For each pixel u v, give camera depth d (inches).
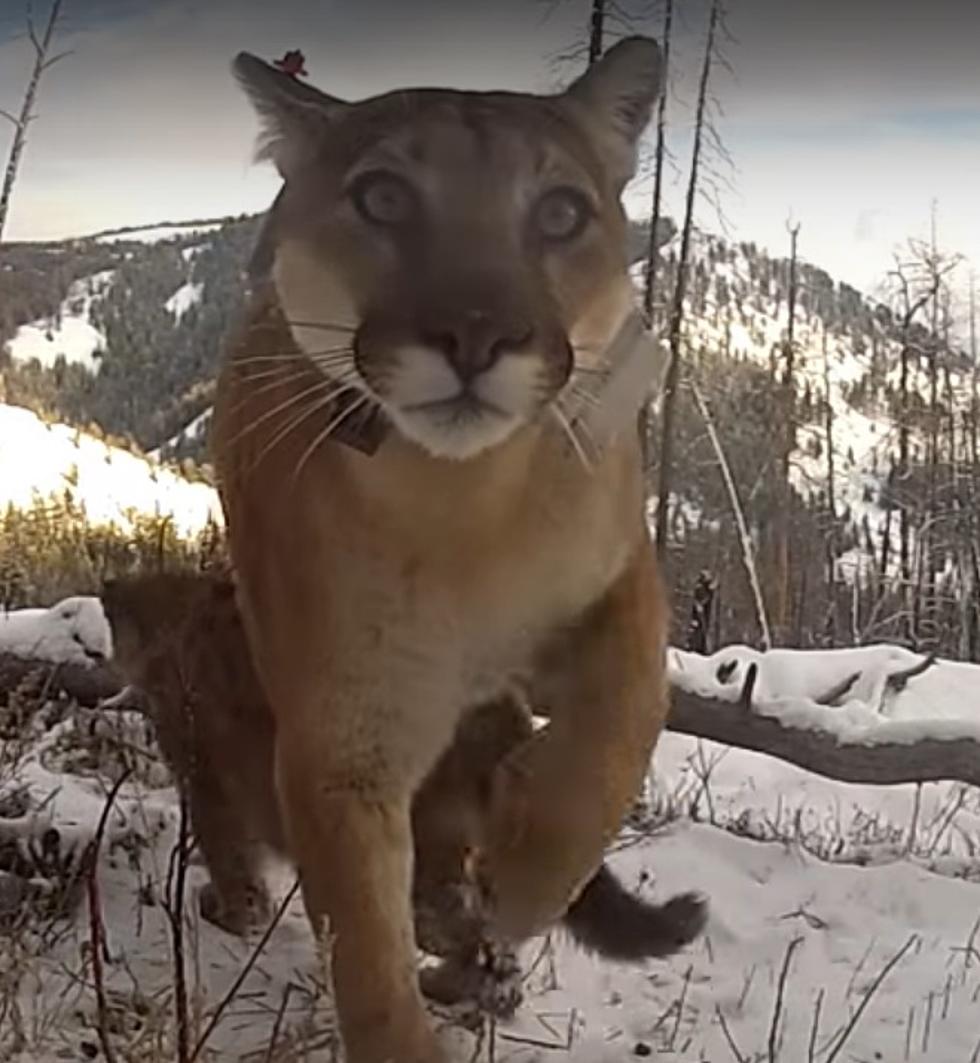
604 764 33.7
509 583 31.6
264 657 32.9
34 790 44.0
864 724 54.8
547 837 33.8
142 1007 33.4
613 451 32.1
